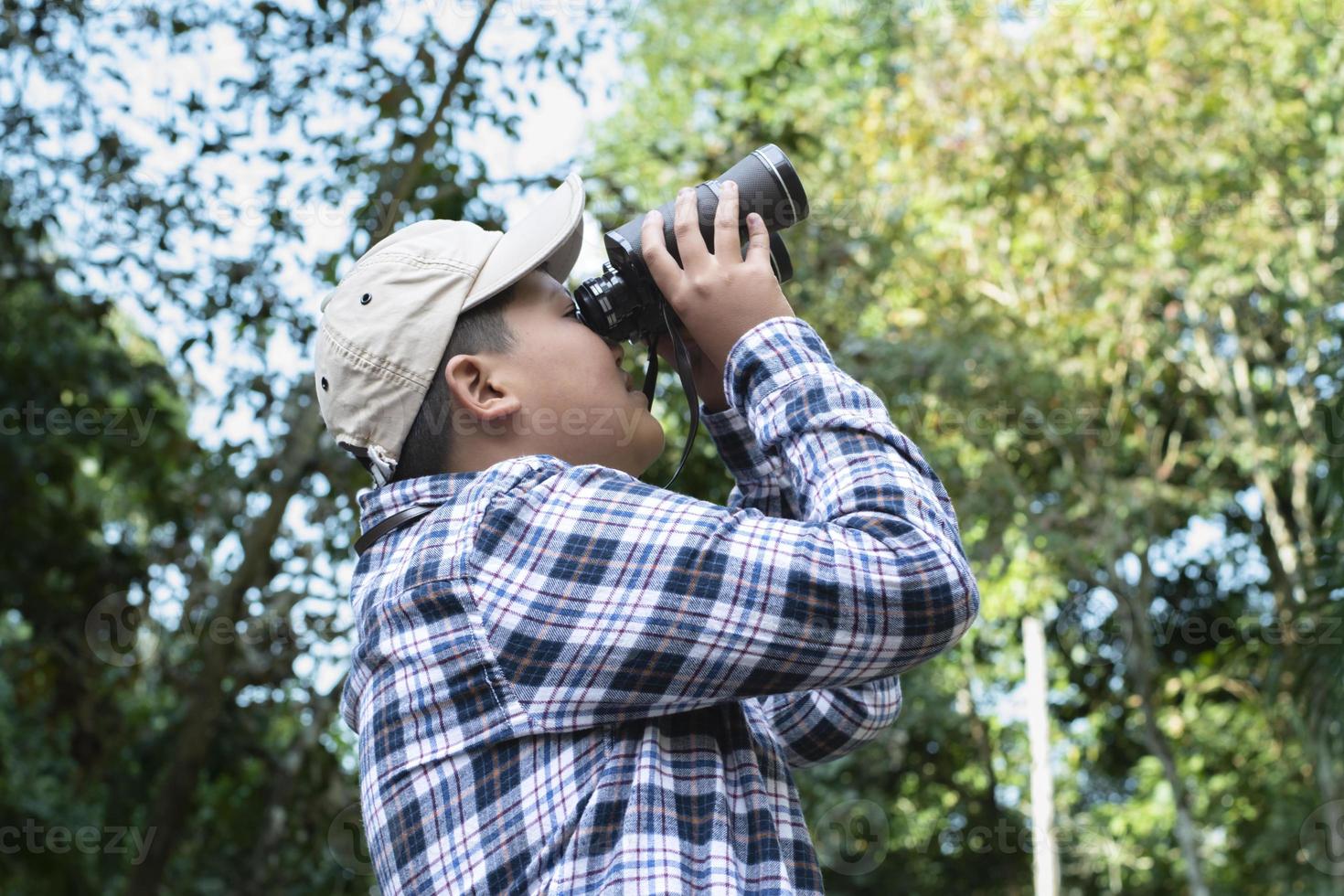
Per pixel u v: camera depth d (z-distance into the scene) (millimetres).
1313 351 10164
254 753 6609
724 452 1210
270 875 6883
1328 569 5984
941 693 11555
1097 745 13008
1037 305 10617
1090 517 10914
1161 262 10422
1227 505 12172
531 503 1021
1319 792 10859
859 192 9422
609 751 975
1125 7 10531
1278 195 10477
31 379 6574
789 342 1065
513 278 1103
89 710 6984
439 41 5457
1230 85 10516
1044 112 10547
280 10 5383
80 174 5488
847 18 11602
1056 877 11086
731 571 966
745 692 970
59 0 5453
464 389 1088
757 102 8406
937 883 12945
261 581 5730
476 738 982
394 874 998
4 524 6906
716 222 1106
